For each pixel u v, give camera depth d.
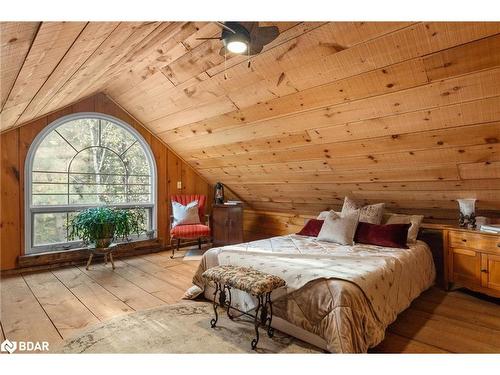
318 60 2.30
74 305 2.80
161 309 2.72
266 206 5.24
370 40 2.02
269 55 2.44
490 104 2.08
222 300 2.61
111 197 4.57
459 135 2.40
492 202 2.96
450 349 2.08
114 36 1.62
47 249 3.99
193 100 3.41
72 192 4.22
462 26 1.75
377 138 2.77
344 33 2.04
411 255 2.84
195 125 3.89
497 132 2.23
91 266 4.07
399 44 1.97
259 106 3.03
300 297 2.12
